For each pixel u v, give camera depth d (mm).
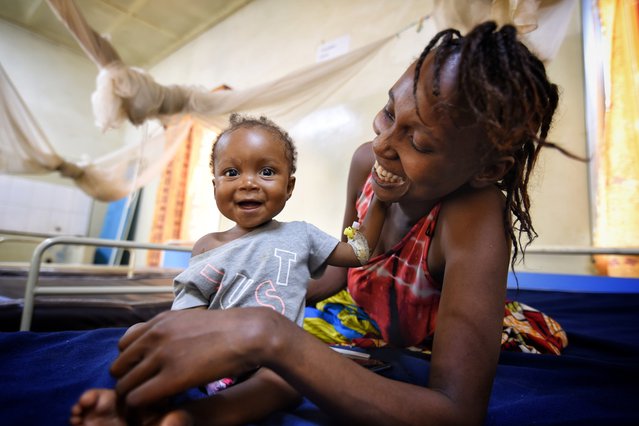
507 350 1074
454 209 657
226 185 698
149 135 4027
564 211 2250
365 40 3451
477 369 500
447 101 488
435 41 537
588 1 2264
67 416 505
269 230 723
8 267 2861
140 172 3895
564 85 2316
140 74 3059
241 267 651
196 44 5523
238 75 4703
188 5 4871
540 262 2336
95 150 6207
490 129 477
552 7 1744
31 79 5691
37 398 540
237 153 693
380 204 820
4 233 2336
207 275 650
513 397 739
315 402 443
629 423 599
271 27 4398
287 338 414
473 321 531
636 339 1274
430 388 499
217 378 391
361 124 3324
